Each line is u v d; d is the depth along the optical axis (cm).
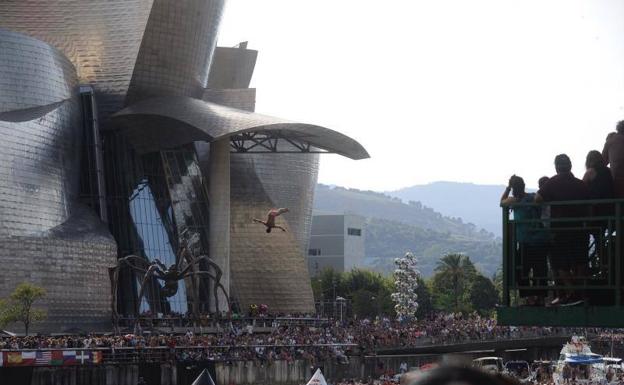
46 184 10031
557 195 1806
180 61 11900
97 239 10169
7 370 6338
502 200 1873
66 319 9712
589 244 1816
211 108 11425
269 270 12388
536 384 6981
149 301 11062
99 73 11719
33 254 9556
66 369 6656
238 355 8000
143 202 11744
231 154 12775
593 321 1783
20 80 10088
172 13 11781
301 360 8394
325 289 19250
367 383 7969
